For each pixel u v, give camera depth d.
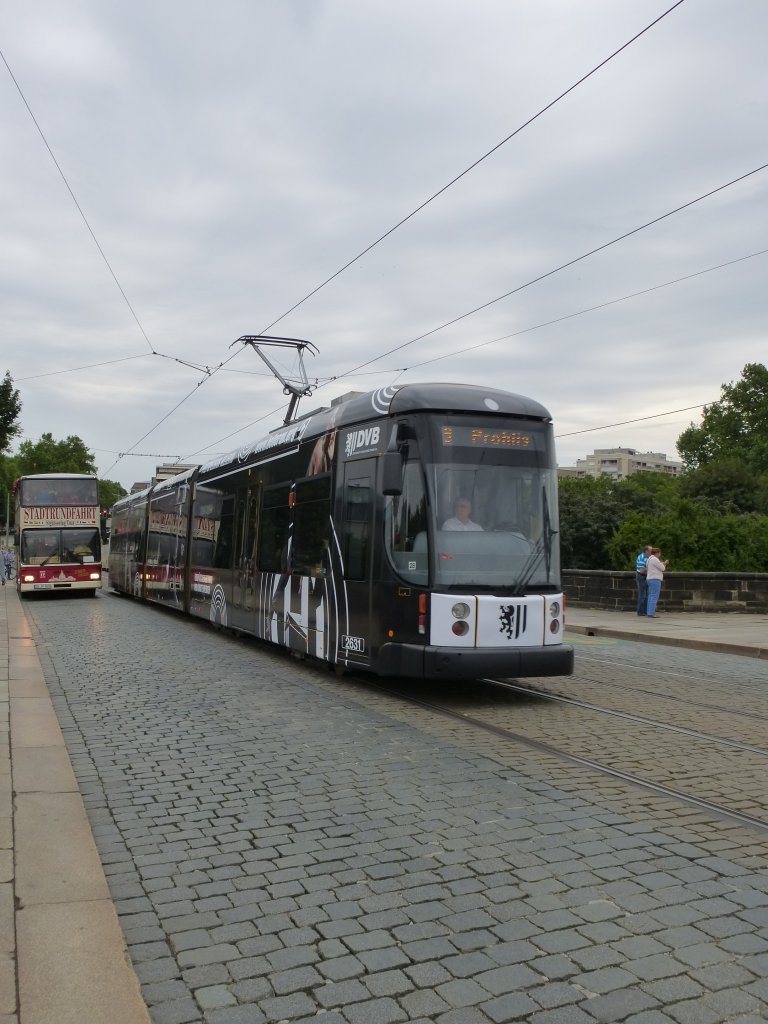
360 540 10.34
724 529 25.81
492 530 9.53
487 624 9.26
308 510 11.91
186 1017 3.30
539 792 6.11
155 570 24.33
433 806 5.79
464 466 9.54
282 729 8.24
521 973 3.59
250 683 11.03
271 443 13.92
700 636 17.30
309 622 11.66
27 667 12.45
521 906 4.22
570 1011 3.31
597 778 6.51
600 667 13.20
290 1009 3.35
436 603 9.20
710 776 6.61
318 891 4.43
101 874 4.62
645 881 4.52
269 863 4.82
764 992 3.44
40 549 30.16
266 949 3.82
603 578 24.06
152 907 4.27
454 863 4.78
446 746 7.53
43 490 30.53
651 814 5.66
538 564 9.66
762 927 4.00
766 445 72.56
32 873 4.61
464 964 3.67
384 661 9.65
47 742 7.65
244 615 14.72
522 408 9.97
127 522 31.38
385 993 3.45
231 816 5.64
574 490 51.62
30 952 3.74
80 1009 3.30
